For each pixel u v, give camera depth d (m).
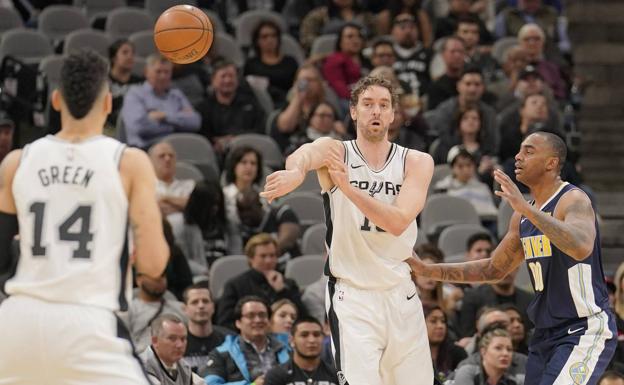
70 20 33.88
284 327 20.39
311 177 27.64
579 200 13.87
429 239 25.59
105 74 11.07
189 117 28.25
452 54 31.27
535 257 14.03
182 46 13.36
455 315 22.44
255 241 21.78
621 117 33.59
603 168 32.84
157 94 28.14
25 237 10.72
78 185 10.76
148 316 20.02
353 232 12.89
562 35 36.78
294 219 24.78
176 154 27.14
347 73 31.47
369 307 12.90
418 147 28.88
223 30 35.53
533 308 14.18
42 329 10.41
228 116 29.11
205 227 24.03
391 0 35.09
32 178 10.80
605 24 34.75
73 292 10.54
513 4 38.19
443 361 19.89
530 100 28.84
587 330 13.73
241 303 19.50
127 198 10.82
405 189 12.91
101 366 10.42
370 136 13.07
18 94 29.33
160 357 17.45
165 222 22.02
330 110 28.08
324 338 20.28
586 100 33.75
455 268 14.54
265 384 18.52
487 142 28.89
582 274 13.73
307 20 35.72
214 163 27.31
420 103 29.70
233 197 24.92
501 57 34.41
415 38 32.69
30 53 31.25
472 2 38.25
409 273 13.24
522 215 14.27
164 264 10.91
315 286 22.00
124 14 33.66
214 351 19.30
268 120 29.28
